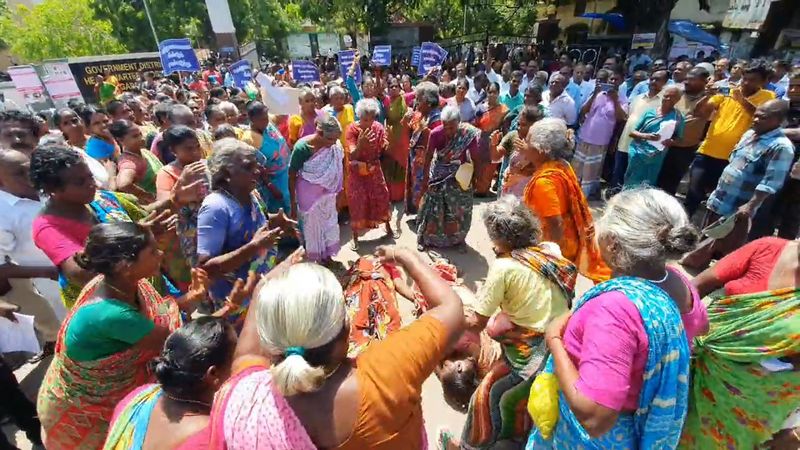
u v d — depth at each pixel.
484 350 2.96
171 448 1.27
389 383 1.10
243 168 2.49
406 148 6.19
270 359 1.27
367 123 4.67
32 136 3.63
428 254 4.96
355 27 25.16
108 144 4.20
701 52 12.75
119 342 1.78
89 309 1.71
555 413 1.60
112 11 28.66
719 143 4.87
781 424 1.73
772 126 3.74
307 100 4.87
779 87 6.08
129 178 3.50
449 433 2.57
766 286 1.72
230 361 1.44
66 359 1.76
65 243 2.16
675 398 1.38
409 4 24.70
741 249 1.88
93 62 14.14
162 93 8.55
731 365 1.71
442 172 4.65
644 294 1.34
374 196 5.01
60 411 1.86
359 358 1.16
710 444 1.86
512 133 4.24
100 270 1.69
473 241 5.30
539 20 25.91
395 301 2.56
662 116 5.33
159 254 1.84
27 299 3.05
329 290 1.09
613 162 6.89
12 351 2.55
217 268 2.41
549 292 2.18
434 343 1.19
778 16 12.91
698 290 1.96
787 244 1.72
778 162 3.62
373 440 1.07
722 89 5.79
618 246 1.41
